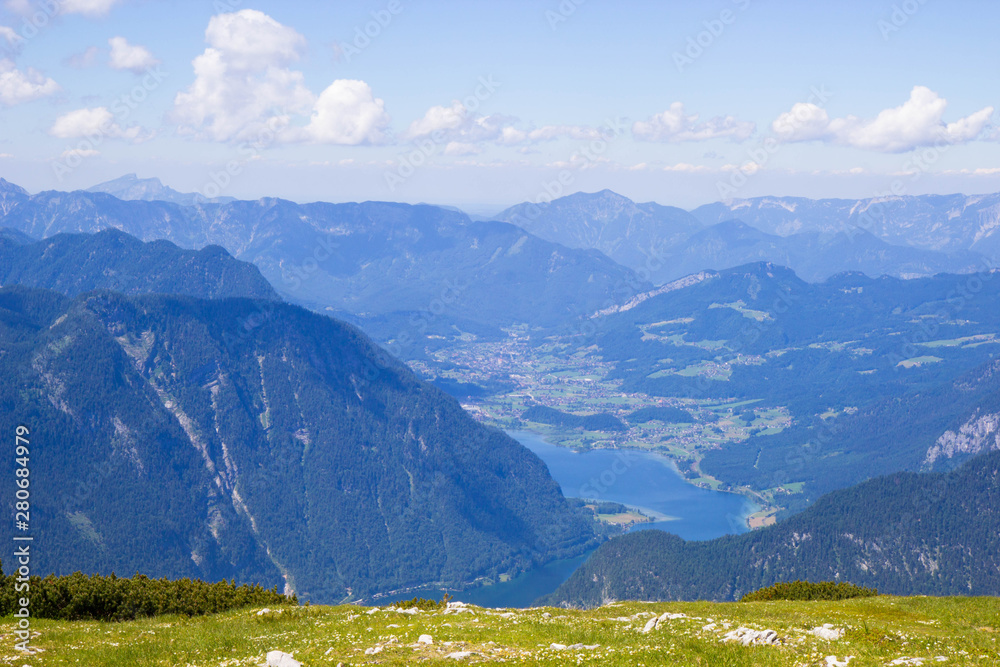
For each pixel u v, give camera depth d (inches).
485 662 1537.9
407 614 2174.0
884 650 1546.5
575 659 1529.3
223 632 1907.0
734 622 1999.3
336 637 1792.6
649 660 1498.5
